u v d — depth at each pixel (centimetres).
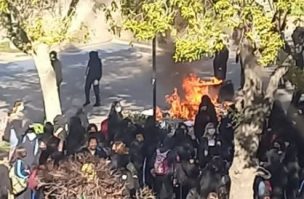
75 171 1780
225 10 1584
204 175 2088
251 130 1930
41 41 2492
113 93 3731
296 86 1941
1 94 3772
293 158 2197
